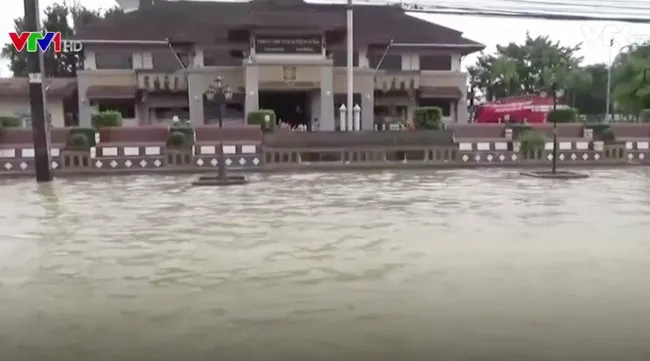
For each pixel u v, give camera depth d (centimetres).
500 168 2362
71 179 2023
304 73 3350
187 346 482
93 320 548
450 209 1236
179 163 2281
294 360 453
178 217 1146
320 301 598
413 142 2512
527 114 3366
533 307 577
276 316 554
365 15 4075
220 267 741
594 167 2394
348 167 2308
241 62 3700
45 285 669
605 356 457
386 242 890
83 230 1015
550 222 1070
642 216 1140
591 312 561
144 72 3600
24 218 1155
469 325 527
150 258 795
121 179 2012
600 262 760
